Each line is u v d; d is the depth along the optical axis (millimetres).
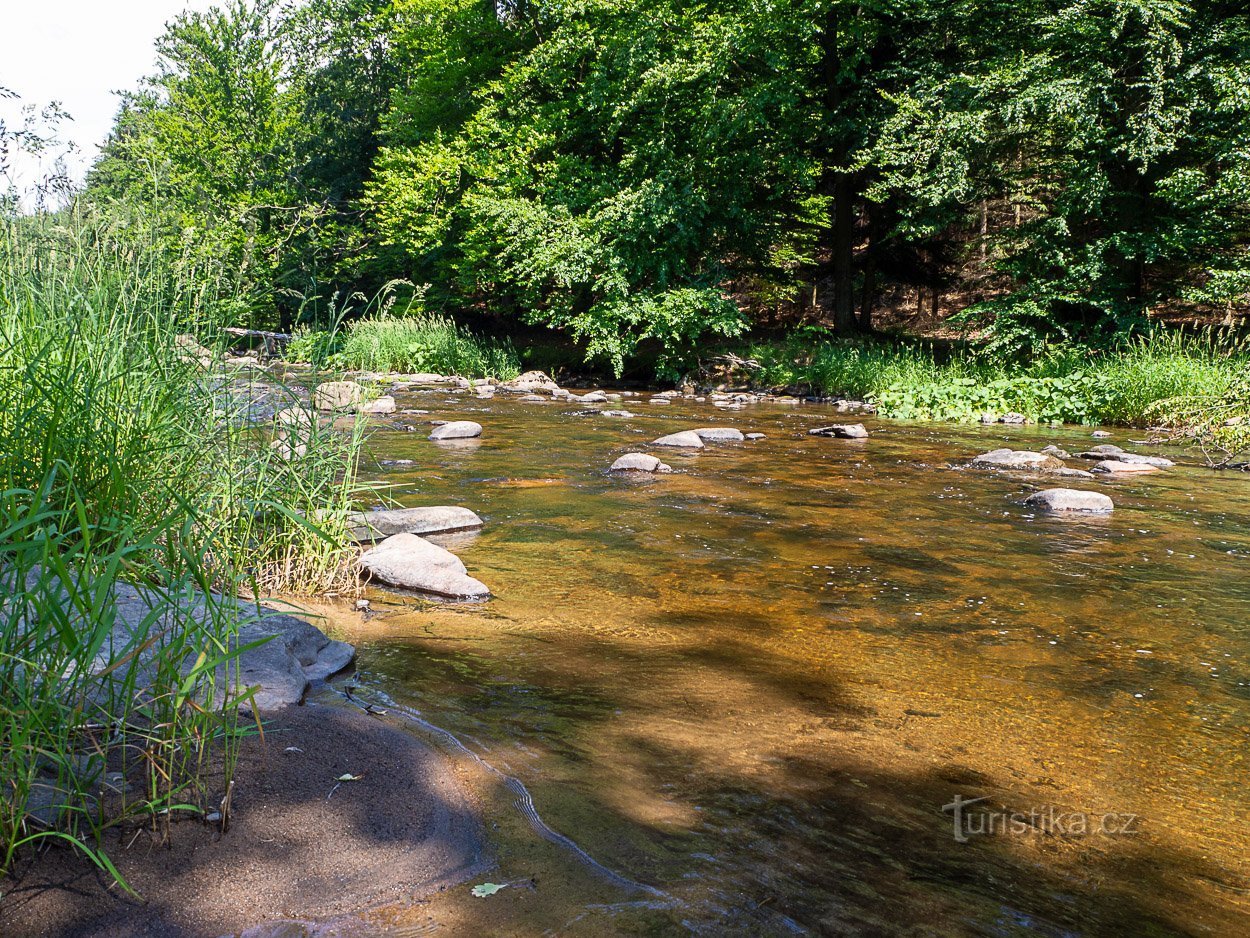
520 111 22203
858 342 19719
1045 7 17453
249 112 30438
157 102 29078
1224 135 15414
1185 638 4195
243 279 4836
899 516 6871
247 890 1986
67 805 2057
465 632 3980
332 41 36344
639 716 3127
